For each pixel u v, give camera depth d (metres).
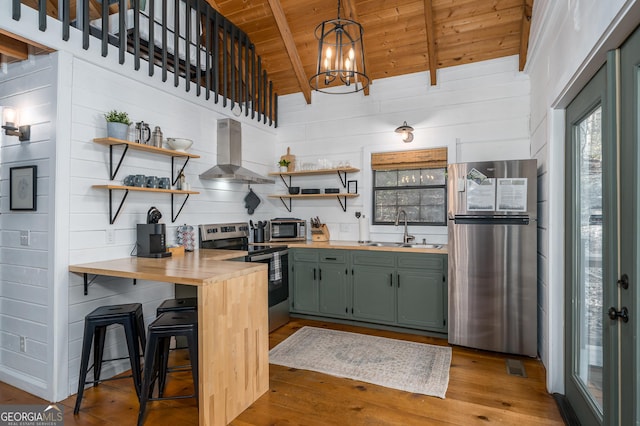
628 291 1.50
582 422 2.11
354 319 4.01
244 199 4.49
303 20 4.01
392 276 3.81
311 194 4.65
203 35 4.08
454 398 2.48
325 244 4.25
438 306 3.61
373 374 2.84
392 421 2.22
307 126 5.00
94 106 2.72
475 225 3.29
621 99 1.57
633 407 1.46
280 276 4.08
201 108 3.80
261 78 4.81
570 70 2.06
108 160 2.84
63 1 2.49
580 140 2.28
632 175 1.47
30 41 2.31
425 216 4.41
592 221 2.04
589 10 1.73
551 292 2.57
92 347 2.69
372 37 4.01
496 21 3.60
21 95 2.65
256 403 2.44
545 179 2.88
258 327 2.53
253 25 4.18
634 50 1.44
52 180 2.48
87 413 2.31
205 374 2.05
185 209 3.62
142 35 3.22
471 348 3.37
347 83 2.59
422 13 3.68
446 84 4.19
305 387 2.65
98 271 2.43
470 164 3.30
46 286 2.51
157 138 3.09
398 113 4.45
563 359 2.52
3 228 2.76
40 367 2.54
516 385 2.67
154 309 3.24
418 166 4.34
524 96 3.83
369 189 4.62
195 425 2.17
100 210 2.78
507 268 3.19
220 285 2.17
